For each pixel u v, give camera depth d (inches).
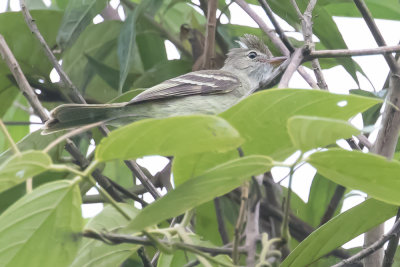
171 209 183.6
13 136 426.0
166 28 448.8
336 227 243.6
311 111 180.7
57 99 402.6
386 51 292.0
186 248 186.2
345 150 168.9
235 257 178.5
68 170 166.9
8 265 189.2
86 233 190.9
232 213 334.6
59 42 357.4
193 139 165.9
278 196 239.9
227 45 460.4
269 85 304.3
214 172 173.2
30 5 422.9
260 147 192.9
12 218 183.3
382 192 186.1
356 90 348.2
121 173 401.4
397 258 323.3
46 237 188.7
